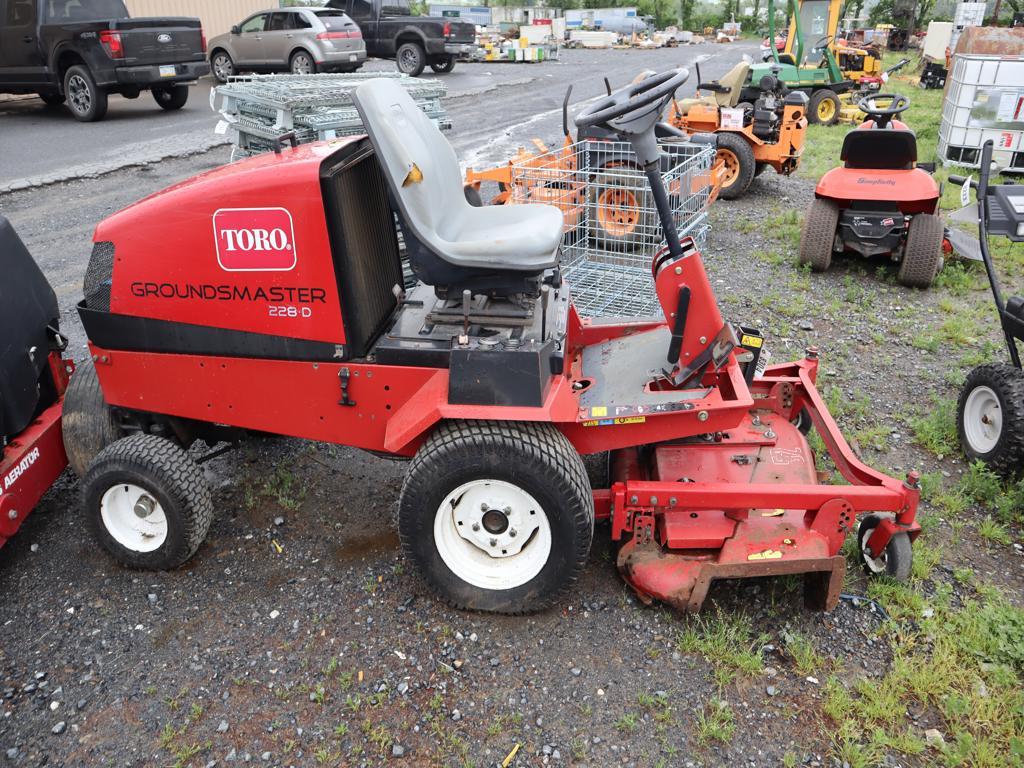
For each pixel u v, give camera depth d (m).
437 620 3.21
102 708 2.83
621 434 3.32
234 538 3.71
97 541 3.46
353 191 3.14
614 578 3.42
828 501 3.09
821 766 2.59
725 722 2.73
